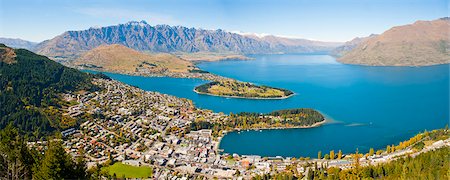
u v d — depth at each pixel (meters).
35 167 108.00
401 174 193.12
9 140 114.06
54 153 104.19
